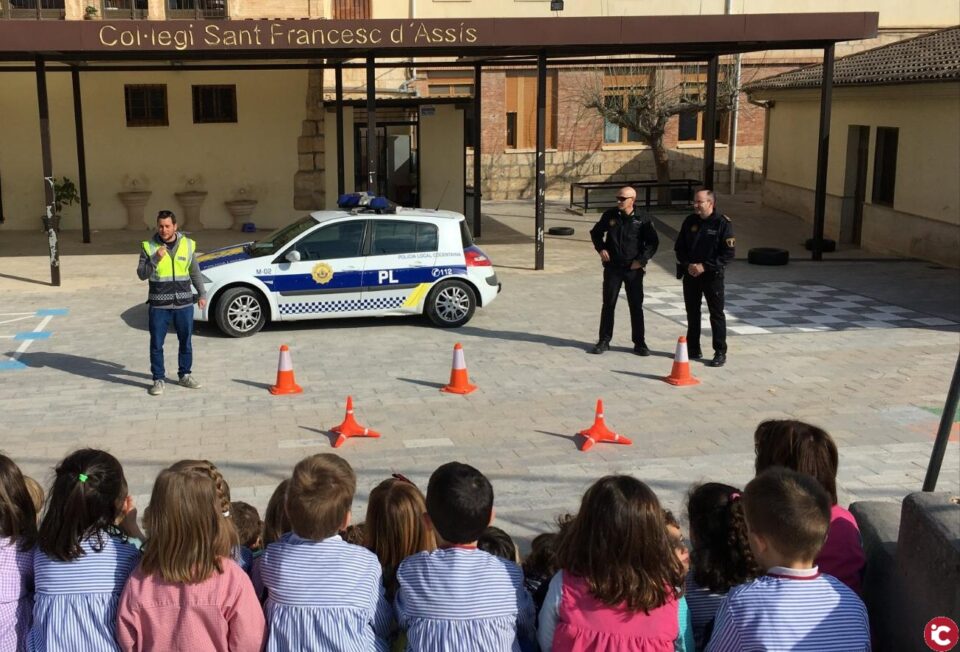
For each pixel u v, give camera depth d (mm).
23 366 10562
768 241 20812
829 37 15664
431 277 12242
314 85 23328
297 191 23859
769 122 26062
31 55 15484
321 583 3445
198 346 11422
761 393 9586
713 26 15320
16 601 3641
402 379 10070
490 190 30094
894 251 18875
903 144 18422
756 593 3109
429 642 3324
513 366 10617
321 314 12062
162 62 21969
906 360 10828
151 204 23484
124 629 3361
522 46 15547
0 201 22750
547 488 7148
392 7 26469
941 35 21078
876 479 7285
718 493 3666
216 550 3371
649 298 14523
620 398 9445
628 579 3158
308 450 7945
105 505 3539
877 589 3924
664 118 26812
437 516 3387
